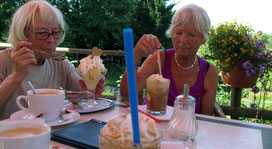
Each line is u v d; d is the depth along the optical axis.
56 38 1.62
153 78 1.27
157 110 1.28
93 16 11.50
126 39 0.43
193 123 1.00
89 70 1.40
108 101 1.55
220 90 4.23
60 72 1.88
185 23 1.76
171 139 0.98
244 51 2.57
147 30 13.45
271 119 2.76
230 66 2.69
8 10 11.53
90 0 11.44
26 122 0.69
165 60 1.98
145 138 0.55
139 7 13.61
